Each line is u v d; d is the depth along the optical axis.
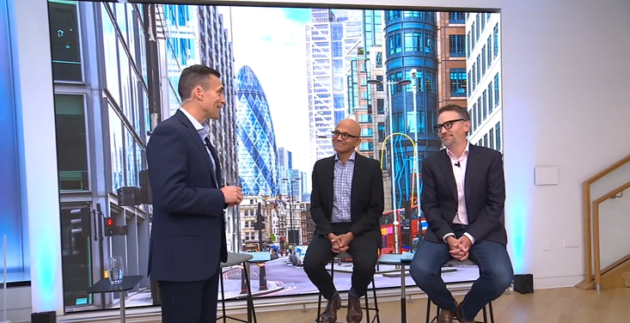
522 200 3.10
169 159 1.32
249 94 3.09
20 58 2.60
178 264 1.35
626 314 2.49
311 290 3.03
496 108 3.17
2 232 2.91
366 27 3.17
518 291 3.01
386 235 3.15
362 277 2.05
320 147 3.17
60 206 2.69
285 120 3.14
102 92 2.83
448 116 2.07
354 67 3.17
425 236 2.09
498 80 3.17
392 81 3.19
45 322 2.53
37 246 2.60
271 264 3.04
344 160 2.36
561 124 3.16
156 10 2.93
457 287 3.08
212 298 1.58
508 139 3.10
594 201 3.10
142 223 2.86
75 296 2.70
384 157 3.18
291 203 3.13
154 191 1.32
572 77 3.18
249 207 3.08
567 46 3.18
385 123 3.18
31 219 2.59
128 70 2.89
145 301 2.81
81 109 2.79
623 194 3.20
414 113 3.20
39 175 2.61
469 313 1.94
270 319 2.66
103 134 2.83
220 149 3.06
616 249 3.16
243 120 3.08
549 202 3.14
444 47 3.20
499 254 1.86
